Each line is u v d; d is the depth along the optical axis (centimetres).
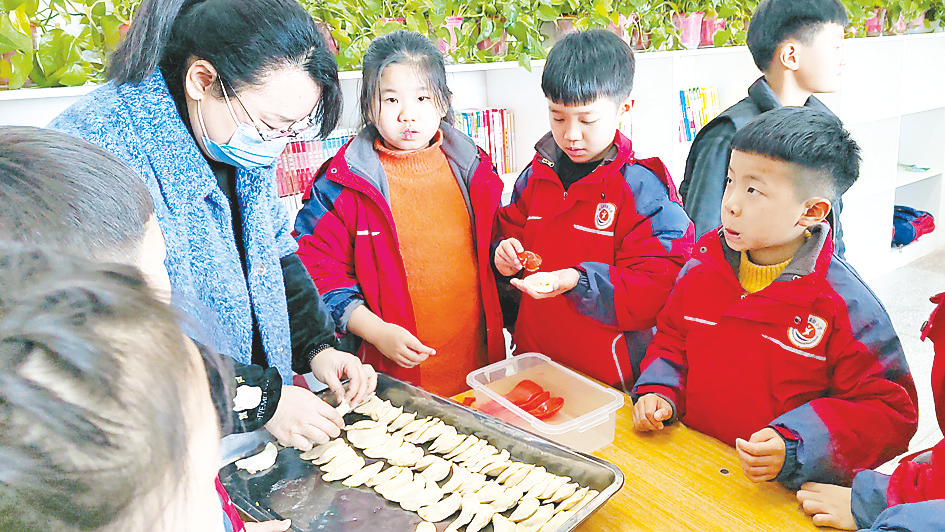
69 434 24
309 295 122
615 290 132
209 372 33
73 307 27
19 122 161
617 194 140
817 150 92
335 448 107
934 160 400
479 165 156
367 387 117
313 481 100
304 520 91
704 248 112
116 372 26
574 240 147
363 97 148
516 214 163
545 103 227
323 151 199
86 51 164
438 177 154
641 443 106
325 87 94
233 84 86
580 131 134
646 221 137
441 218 153
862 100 354
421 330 154
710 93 293
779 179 95
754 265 107
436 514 91
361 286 150
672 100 261
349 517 92
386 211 146
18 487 24
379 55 142
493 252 159
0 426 24
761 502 90
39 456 24
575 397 119
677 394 114
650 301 132
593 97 129
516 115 239
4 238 34
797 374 102
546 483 95
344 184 146
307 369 125
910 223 391
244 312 99
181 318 31
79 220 38
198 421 30
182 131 90
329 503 94
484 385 121
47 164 39
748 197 99
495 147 237
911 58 379
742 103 172
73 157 41
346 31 193
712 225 164
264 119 90
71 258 31
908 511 75
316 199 150
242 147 93
